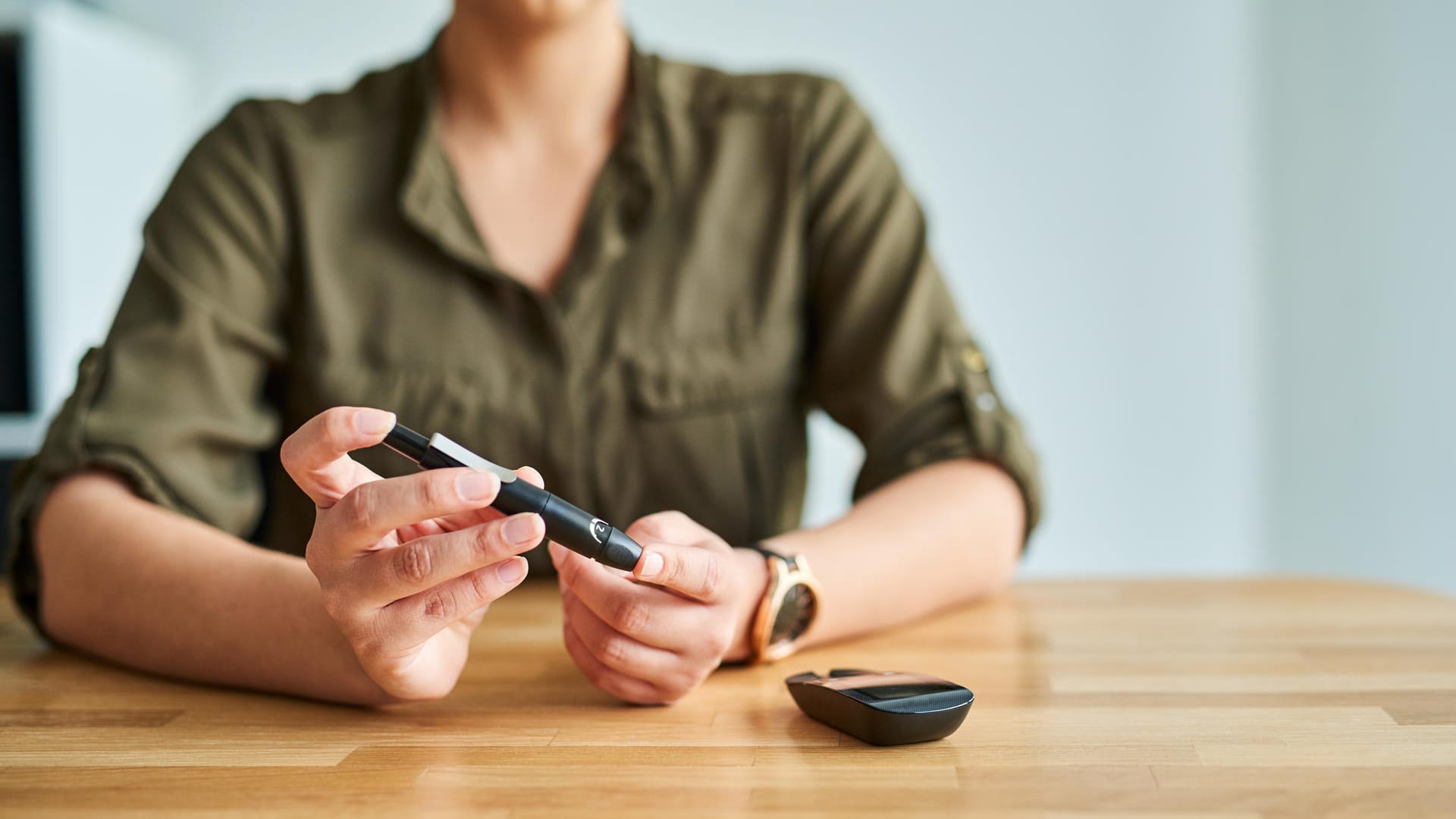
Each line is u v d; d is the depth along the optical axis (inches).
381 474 36.4
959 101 87.3
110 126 83.7
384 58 91.7
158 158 89.5
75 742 24.7
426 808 21.8
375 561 24.2
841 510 86.0
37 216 77.8
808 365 39.8
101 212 83.0
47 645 31.4
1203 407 86.3
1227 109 85.2
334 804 22.0
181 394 34.2
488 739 24.6
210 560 28.5
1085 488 87.3
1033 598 34.9
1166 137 85.7
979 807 21.6
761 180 38.4
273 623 26.9
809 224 38.5
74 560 29.9
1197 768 22.7
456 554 23.9
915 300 37.2
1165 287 86.2
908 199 39.1
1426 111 82.7
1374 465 85.0
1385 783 22.1
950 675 27.8
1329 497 85.7
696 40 89.4
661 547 25.5
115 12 92.4
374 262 36.9
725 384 37.4
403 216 36.7
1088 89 86.2
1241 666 28.1
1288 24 84.4
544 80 37.0
